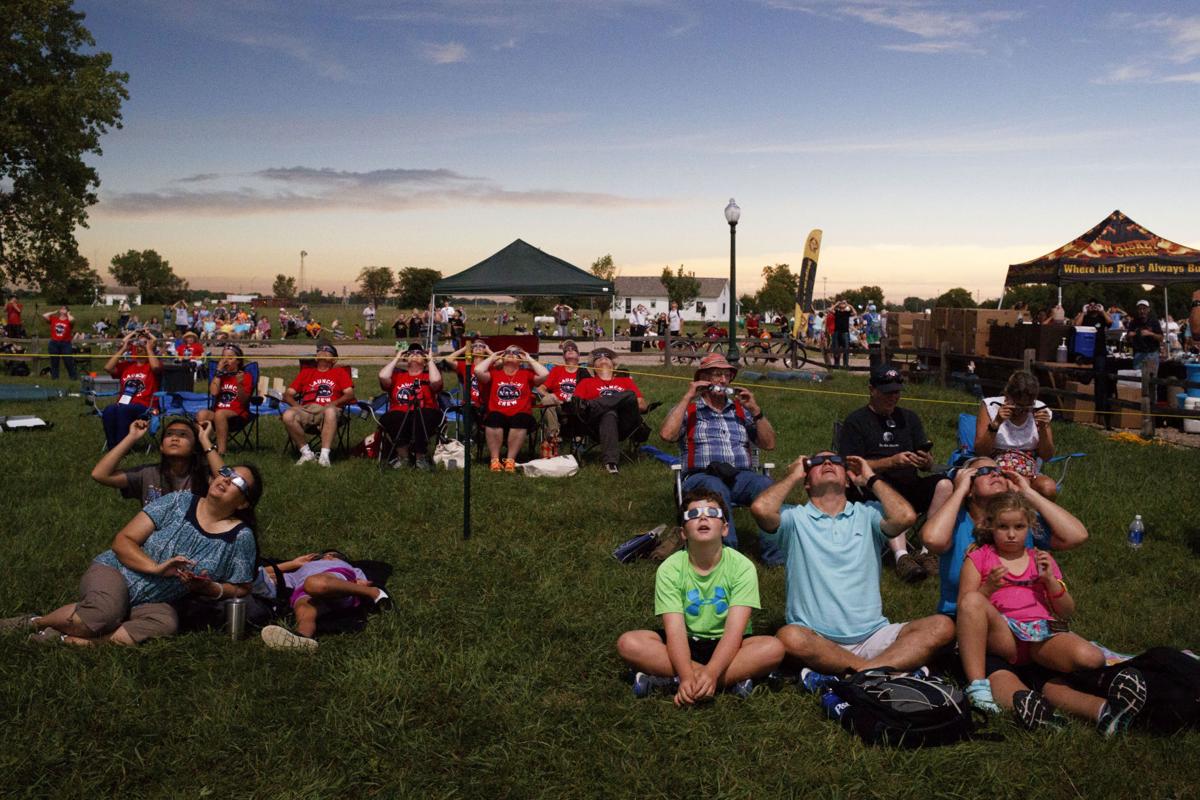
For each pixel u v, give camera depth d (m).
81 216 36.16
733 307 19.52
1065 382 14.91
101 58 36.81
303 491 8.72
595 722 4.22
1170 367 14.17
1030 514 4.49
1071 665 4.33
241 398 10.92
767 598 6.08
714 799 3.62
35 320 31.97
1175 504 8.41
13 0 33.19
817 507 4.93
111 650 4.75
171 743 3.95
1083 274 17.52
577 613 5.62
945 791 3.69
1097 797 3.61
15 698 4.25
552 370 11.35
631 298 98.50
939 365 18.95
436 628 5.30
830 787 3.69
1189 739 3.93
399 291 97.06
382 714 4.23
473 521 7.81
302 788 3.62
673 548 6.78
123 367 11.30
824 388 18.61
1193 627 5.57
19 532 7.16
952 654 4.80
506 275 15.50
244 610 5.05
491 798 3.65
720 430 7.29
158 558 4.99
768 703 4.37
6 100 33.09
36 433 12.44
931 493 6.75
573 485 9.25
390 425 10.09
